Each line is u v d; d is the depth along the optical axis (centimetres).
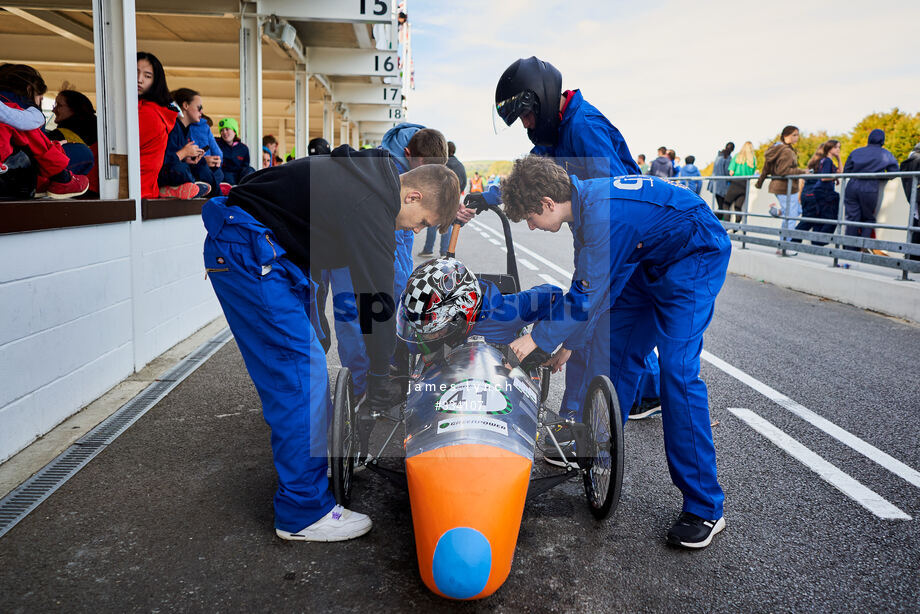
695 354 313
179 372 540
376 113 2636
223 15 940
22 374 380
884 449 412
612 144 431
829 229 1111
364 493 353
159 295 582
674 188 319
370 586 268
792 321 770
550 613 252
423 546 241
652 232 310
